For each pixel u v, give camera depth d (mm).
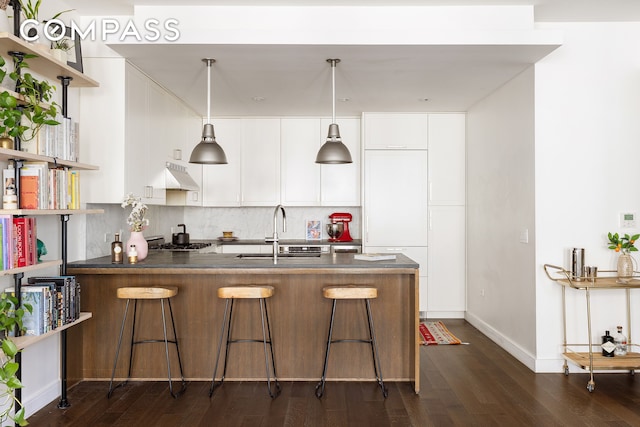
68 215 3297
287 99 5215
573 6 3660
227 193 6227
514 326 4473
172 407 3281
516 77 4352
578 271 3848
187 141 5574
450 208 5961
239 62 3883
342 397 3465
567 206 4004
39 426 2986
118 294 3439
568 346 4016
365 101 5328
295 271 3664
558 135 3996
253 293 3373
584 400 3398
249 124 6219
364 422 3041
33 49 2750
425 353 4570
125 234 4637
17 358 2828
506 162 4602
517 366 4176
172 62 3896
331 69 4082
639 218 3988
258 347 3834
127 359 3828
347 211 6578
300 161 6219
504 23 3607
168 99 4879
